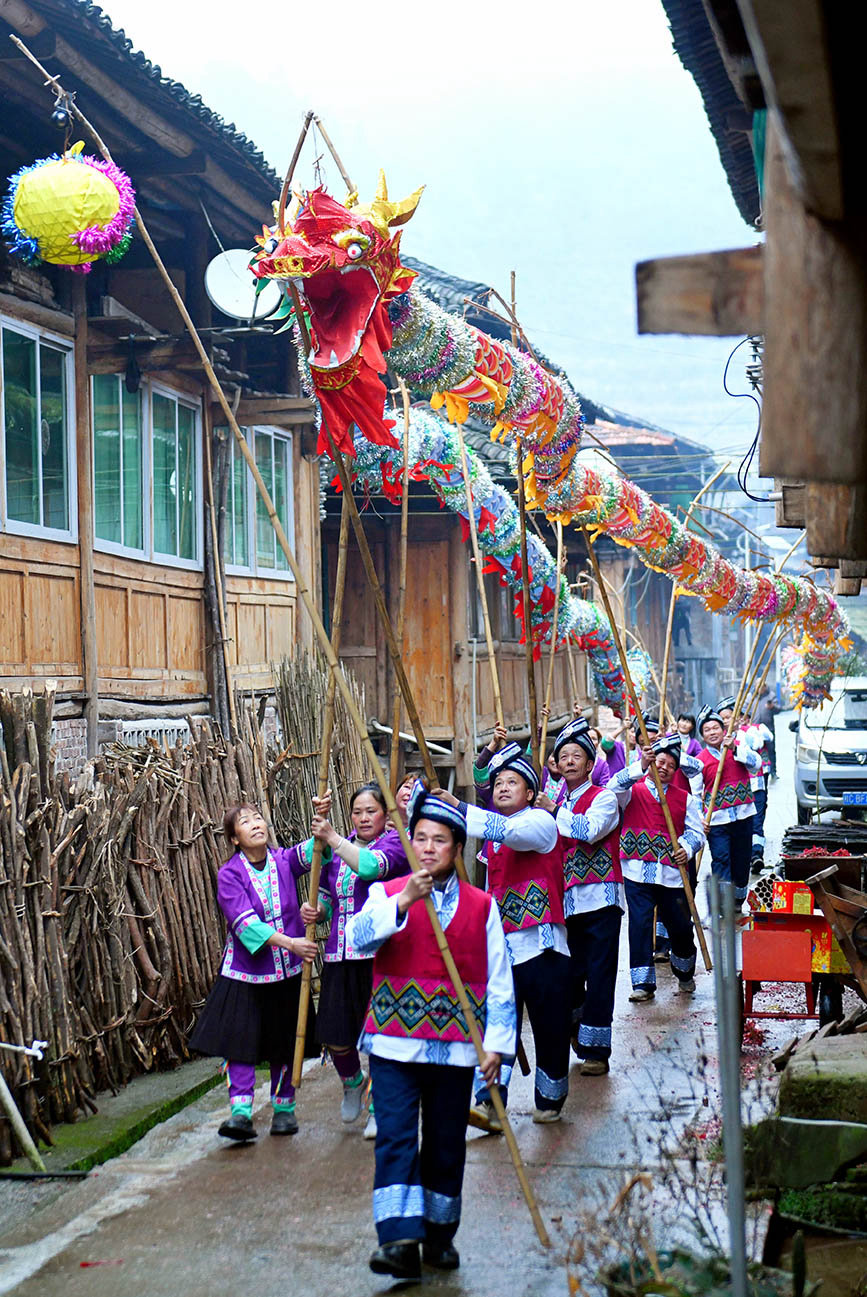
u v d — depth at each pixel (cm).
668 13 707
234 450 1202
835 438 206
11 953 568
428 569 1602
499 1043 445
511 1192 515
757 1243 448
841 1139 491
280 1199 512
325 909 609
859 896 668
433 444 1022
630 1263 365
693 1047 750
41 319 913
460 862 461
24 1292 429
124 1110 614
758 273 216
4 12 744
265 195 1068
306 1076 717
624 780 834
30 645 884
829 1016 734
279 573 1298
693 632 4497
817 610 1395
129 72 834
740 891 1173
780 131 180
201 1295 425
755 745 1477
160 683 1072
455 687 1591
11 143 919
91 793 654
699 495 1073
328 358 457
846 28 166
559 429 630
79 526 953
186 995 712
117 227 642
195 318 1087
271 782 865
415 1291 424
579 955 741
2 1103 542
